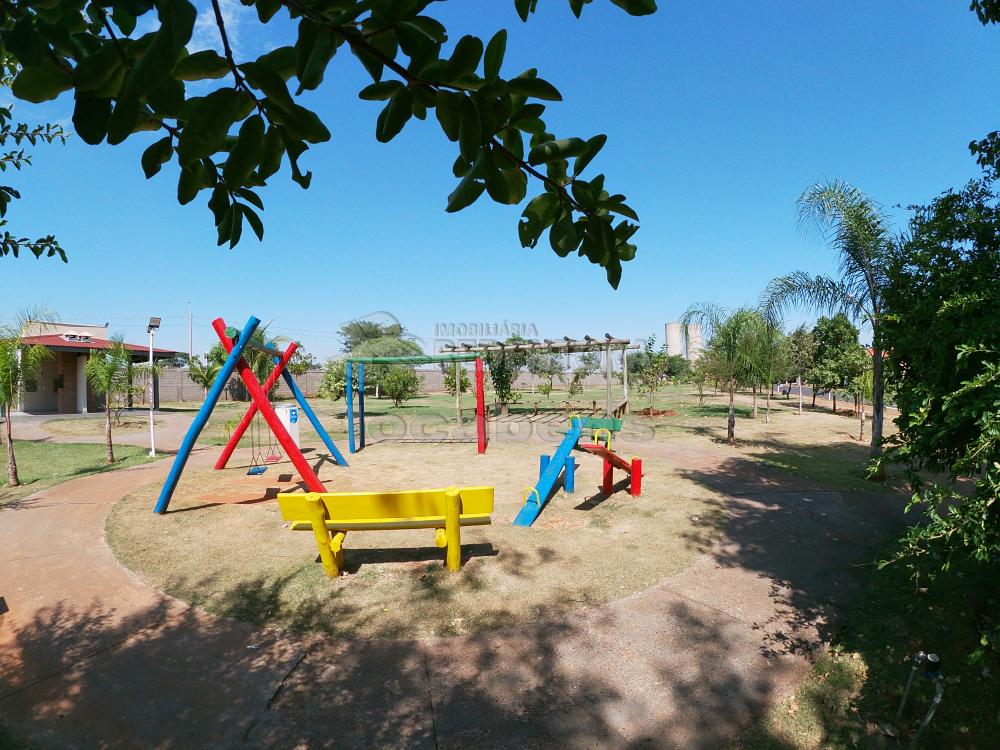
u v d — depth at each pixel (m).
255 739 2.94
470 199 0.94
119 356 11.50
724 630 4.14
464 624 4.19
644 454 12.36
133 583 4.96
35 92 0.92
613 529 6.63
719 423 18.77
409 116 0.94
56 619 4.26
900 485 8.97
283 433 7.76
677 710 3.22
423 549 5.88
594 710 3.20
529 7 1.08
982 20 3.94
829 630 4.16
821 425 18.27
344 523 5.05
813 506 7.70
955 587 4.73
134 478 9.59
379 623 4.20
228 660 3.69
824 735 3.06
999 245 3.65
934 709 2.99
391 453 12.92
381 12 0.84
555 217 1.26
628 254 1.32
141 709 3.17
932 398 3.49
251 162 0.96
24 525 6.73
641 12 1.03
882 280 9.83
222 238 1.15
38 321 9.74
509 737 2.97
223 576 5.12
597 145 1.14
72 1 0.91
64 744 2.88
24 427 17.97
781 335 18.25
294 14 0.87
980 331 3.22
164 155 1.03
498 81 0.93
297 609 4.44
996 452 2.88
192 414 22.75
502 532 6.50
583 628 4.14
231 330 7.62
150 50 0.70
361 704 3.24
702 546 6.01
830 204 10.46
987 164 4.00
